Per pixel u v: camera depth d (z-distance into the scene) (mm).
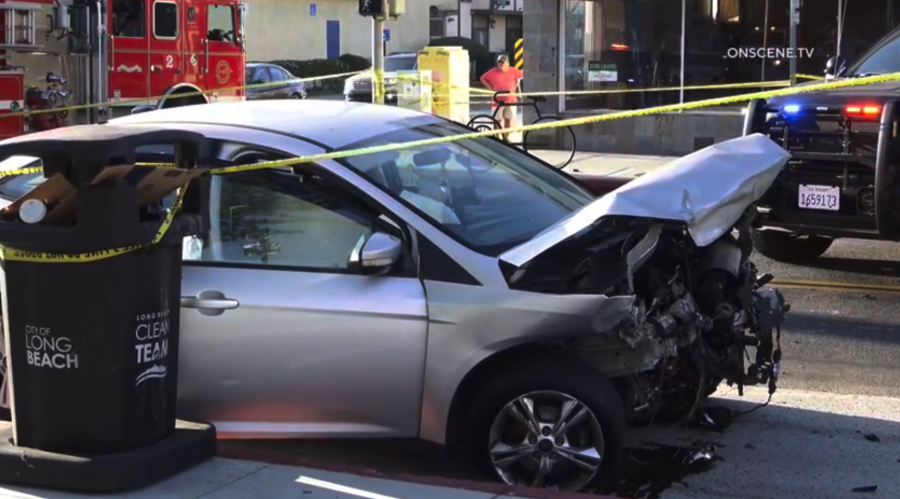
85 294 4250
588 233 4660
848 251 10664
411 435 4793
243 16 19828
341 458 5320
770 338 5203
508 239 4941
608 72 19250
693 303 4828
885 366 6852
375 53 14625
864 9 16828
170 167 4531
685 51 18500
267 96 28578
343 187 4914
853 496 4762
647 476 5008
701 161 4863
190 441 4629
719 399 6062
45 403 4383
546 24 19516
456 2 52188
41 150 4055
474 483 4496
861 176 8562
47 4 14039
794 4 15664
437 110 21688
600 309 4469
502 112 19547
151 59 18016
